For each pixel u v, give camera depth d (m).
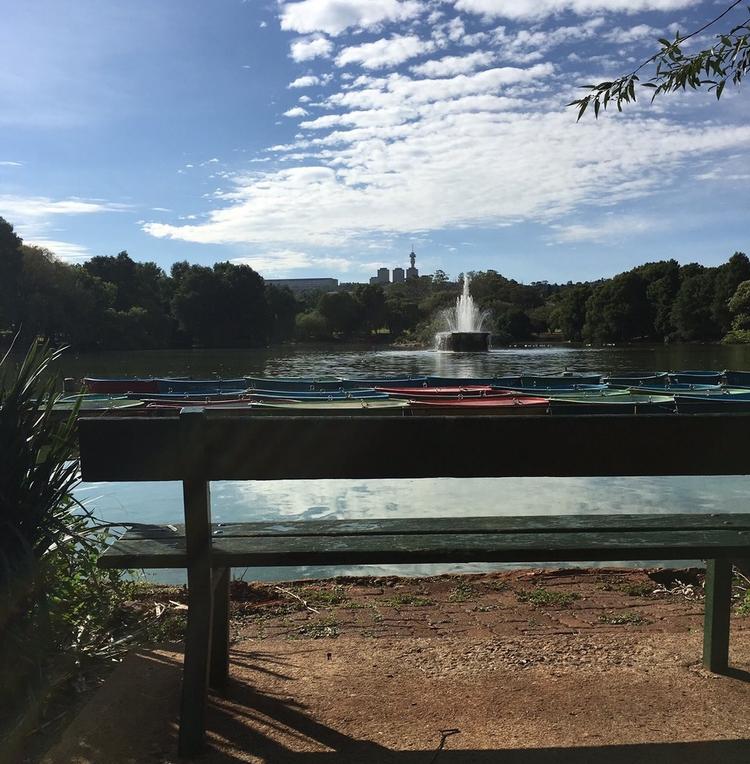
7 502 2.52
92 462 2.24
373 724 2.27
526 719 2.29
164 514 8.11
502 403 15.08
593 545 2.30
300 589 4.25
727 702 2.39
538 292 101.75
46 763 2.04
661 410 14.04
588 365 37.31
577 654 2.89
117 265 88.19
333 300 91.06
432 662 2.83
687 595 4.01
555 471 2.31
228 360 51.12
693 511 8.30
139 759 2.05
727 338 66.81
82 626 2.95
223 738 2.18
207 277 86.62
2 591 2.37
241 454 2.23
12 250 64.12
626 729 2.21
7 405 2.62
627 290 74.81
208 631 2.21
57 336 67.25
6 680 2.35
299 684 2.61
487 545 2.31
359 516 8.12
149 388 18.53
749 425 2.31
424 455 2.28
